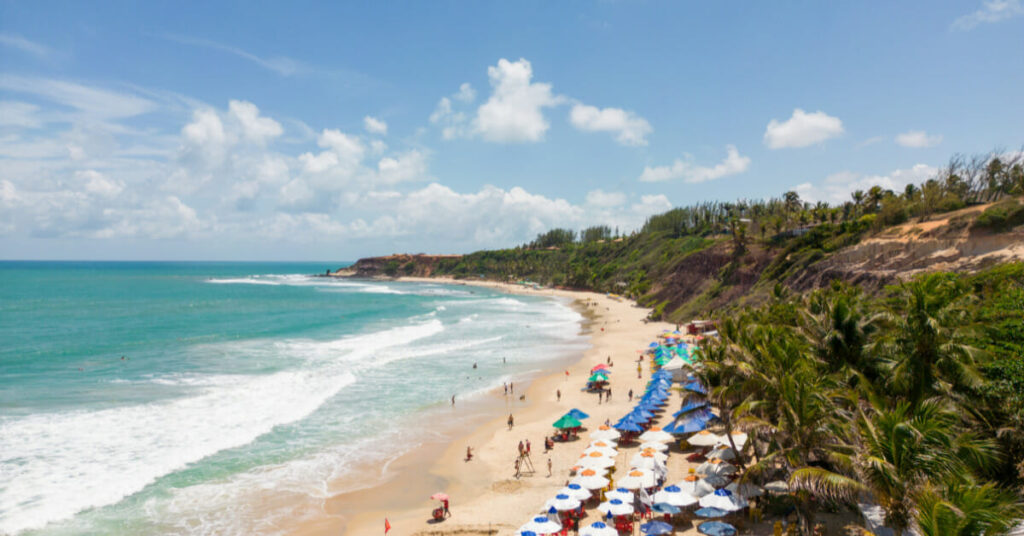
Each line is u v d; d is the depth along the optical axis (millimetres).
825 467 18172
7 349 58062
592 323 92500
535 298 159875
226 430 32969
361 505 24500
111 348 59438
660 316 98062
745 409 19531
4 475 25422
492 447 32031
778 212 149125
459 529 21922
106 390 40781
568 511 22953
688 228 181625
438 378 48906
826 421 16859
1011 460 15766
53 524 21516
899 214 70875
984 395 17891
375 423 35938
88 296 136125
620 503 21281
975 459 14320
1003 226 51344
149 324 81438
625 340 72750
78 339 65562
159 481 25781
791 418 17391
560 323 92125
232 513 23281
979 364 18891
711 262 105188
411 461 29750
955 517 10461
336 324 85562
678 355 49656
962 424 17297
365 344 65562
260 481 26516
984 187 84562
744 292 84750
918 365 18922
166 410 36156
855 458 15023
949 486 11789
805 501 17766
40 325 78625
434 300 146750
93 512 22609
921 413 15281
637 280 155625
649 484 22844
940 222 61125
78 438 30484
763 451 22219
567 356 60656
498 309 119562
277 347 62031
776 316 41062
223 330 75562
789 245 82875
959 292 20922
